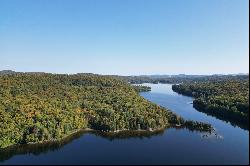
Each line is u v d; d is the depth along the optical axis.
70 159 179.50
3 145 195.25
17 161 178.00
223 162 170.00
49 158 182.00
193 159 175.50
